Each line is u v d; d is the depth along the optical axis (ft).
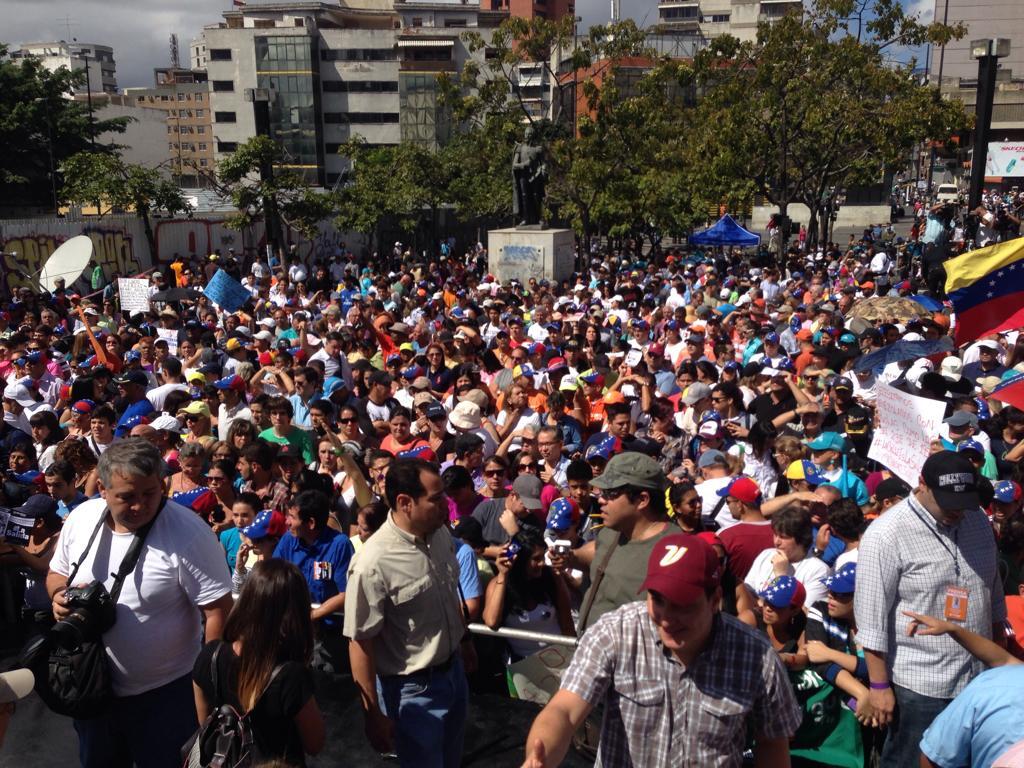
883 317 52.90
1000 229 90.68
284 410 27.91
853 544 17.22
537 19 104.53
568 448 27.43
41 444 29.37
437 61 279.08
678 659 9.10
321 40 286.66
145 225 103.24
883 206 208.85
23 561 18.53
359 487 21.08
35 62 174.09
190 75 479.00
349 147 165.17
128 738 12.87
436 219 149.18
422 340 44.55
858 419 26.99
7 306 60.44
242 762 10.18
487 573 17.38
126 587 12.35
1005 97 228.63
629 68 190.19
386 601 13.02
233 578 19.02
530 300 62.75
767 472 25.18
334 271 105.29
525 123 107.76
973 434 25.05
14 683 11.03
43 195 172.04
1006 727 9.10
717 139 99.35
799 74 94.27
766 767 9.37
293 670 10.53
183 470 24.72
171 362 35.45
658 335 48.37
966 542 13.25
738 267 100.07
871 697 13.65
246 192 104.99
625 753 9.40
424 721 13.10
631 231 139.33
